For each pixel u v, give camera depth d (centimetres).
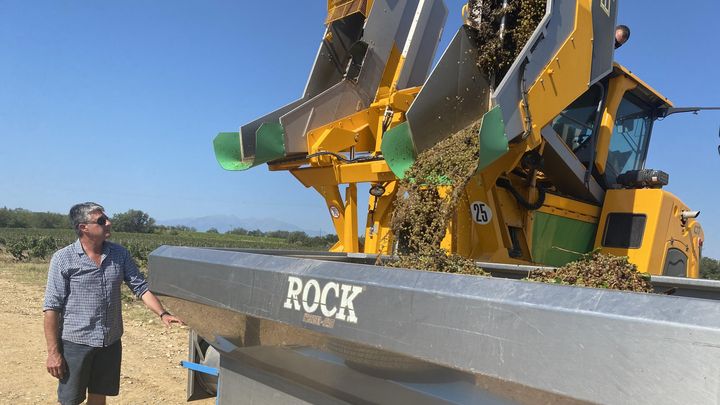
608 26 495
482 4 460
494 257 459
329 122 625
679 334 105
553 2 435
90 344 370
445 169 402
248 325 216
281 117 586
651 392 107
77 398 372
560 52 446
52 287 367
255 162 569
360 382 179
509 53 452
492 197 463
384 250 478
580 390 116
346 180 580
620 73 564
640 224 532
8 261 2523
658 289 308
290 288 192
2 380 608
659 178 549
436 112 444
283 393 222
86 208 373
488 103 476
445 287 146
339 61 654
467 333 138
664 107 651
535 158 489
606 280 212
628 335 111
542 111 437
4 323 920
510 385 129
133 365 687
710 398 100
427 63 650
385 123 597
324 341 181
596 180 570
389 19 646
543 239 512
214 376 398
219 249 250
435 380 150
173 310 265
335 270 180
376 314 160
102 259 377
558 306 123
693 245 600
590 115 569
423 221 404
